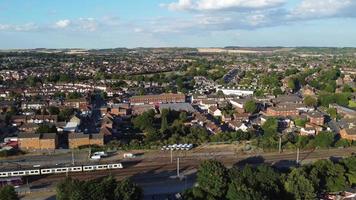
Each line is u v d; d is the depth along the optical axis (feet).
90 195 528.22
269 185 595.06
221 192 588.91
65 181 580.30
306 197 590.96
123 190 545.03
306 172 644.69
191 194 593.01
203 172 605.31
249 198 539.70
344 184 633.20
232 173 619.26
